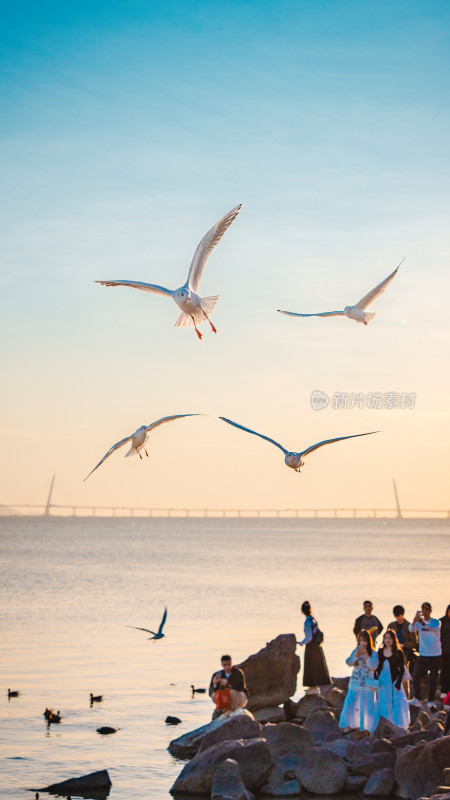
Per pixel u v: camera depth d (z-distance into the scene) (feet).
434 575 281.54
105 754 71.61
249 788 61.87
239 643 133.90
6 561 356.59
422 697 76.64
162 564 340.59
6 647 129.08
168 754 71.92
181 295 46.73
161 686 99.96
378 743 64.49
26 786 63.21
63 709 87.71
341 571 301.43
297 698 93.35
